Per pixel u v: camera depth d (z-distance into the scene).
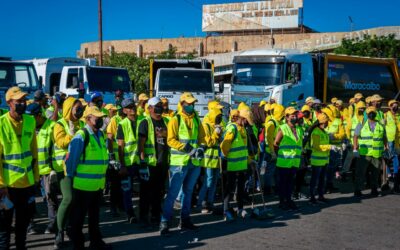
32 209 6.26
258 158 9.40
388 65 20.75
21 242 5.95
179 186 7.19
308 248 6.52
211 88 16.38
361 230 7.51
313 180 9.43
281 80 16.84
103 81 17.30
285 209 8.93
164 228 7.12
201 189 8.83
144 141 7.46
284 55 17.03
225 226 7.76
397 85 20.95
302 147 9.17
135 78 35.19
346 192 10.95
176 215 8.59
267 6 48.09
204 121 9.00
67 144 6.51
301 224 7.88
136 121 8.05
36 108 6.99
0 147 5.60
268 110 10.52
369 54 28.33
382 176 11.15
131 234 7.24
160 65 18.22
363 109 11.44
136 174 7.90
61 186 6.29
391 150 10.74
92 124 6.07
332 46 32.62
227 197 8.11
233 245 6.65
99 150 6.09
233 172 8.06
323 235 7.19
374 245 6.70
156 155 7.52
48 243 6.73
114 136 8.44
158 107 7.52
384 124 10.67
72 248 6.44
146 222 7.63
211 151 8.68
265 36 44.09
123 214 8.60
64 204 6.27
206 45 46.25
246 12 49.19
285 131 8.82
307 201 9.87
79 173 5.96
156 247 6.55
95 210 6.26
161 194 7.90
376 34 30.61
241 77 17.41
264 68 17.16
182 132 7.25
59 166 6.89
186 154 7.17
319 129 9.41
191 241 6.84
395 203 9.66
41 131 7.16
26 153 5.84
